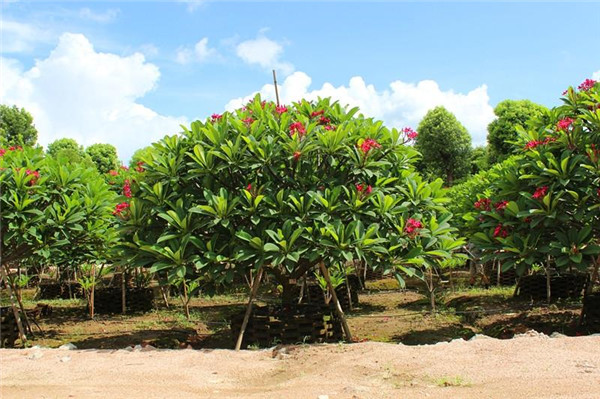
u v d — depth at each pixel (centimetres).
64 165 816
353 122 715
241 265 629
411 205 693
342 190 669
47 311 1085
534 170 698
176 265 616
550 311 841
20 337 758
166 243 641
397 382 440
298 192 636
